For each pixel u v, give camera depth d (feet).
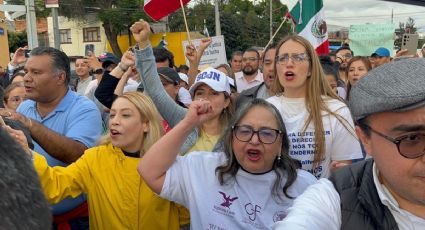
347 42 37.24
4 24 63.36
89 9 125.49
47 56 9.68
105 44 132.98
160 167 6.97
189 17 130.52
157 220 7.72
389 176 3.89
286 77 9.21
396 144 3.76
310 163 8.88
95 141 9.70
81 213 8.68
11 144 2.23
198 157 7.26
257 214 6.84
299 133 8.89
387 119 3.77
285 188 6.91
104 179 7.75
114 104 8.02
